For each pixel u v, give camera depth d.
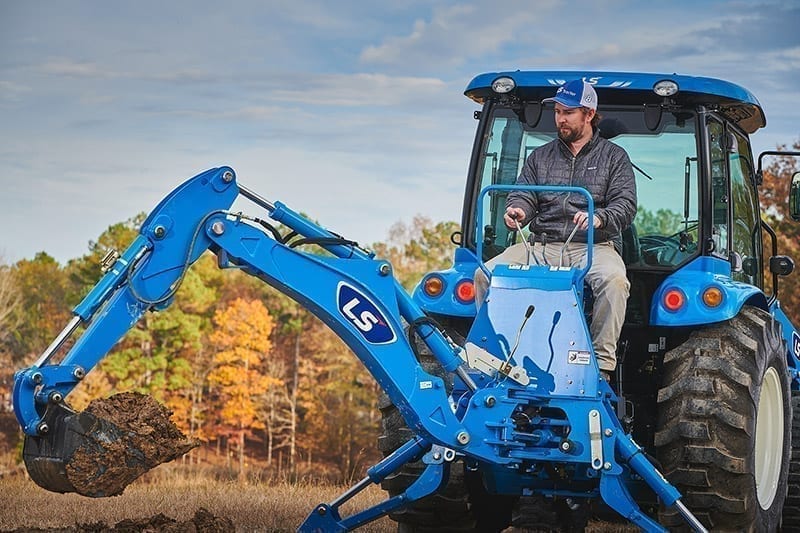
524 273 7.03
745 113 8.35
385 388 6.64
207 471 37.06
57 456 5.78
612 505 6.81
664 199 7.93
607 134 8.04
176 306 79.44
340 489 12.27
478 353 6.85
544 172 7.64
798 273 47.12
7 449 72.06
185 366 76.81
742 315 7.55
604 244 7.48
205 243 6.30
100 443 5.78
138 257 6.14
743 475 7.14
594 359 6.84
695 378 7.23
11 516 8.74
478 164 8.31
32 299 88.12
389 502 7.41
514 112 8.30
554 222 7.56
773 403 8.01
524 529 9.27
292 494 11.26
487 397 6.77
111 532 6.78
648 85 7.80
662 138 7.95
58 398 5.80
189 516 9.05
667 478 7.23
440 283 7.86
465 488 8.00
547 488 7.35
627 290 7.28
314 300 6.45
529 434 6.76
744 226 8.80
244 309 78.44
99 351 6.01
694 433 7.12
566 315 6.89
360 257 6.57
